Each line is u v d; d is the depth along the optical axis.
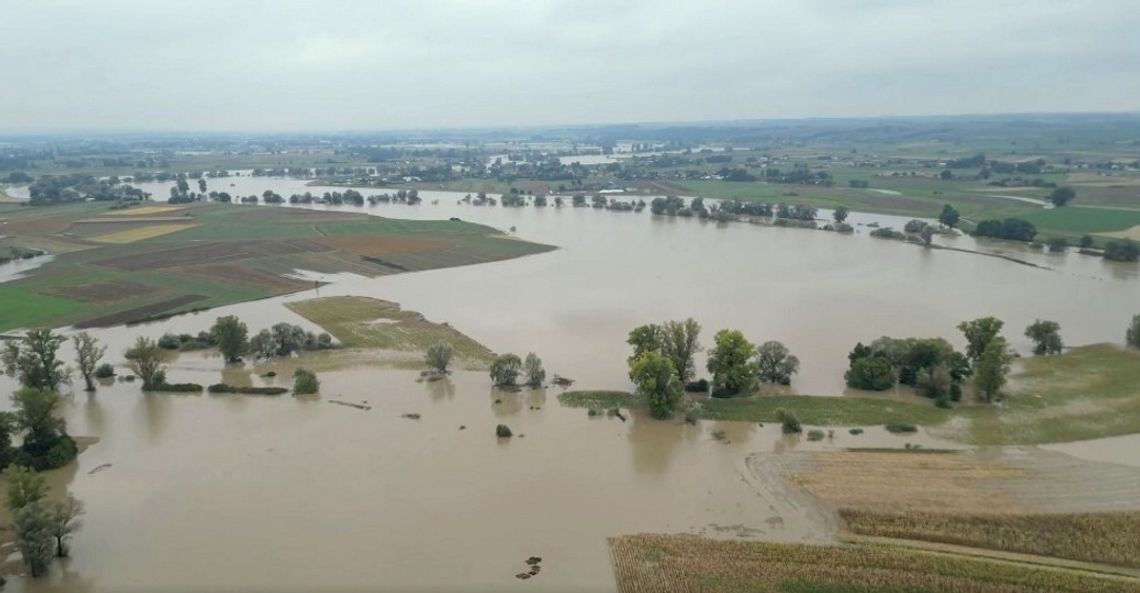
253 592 75.56
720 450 105.62
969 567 76.81
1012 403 118.88
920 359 126.56
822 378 131.88
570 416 117.31
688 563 78.62
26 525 77.25
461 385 130.50
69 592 76.00
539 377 129.00
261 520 88.31
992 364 118.44
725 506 90.62
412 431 112.44
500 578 77.12
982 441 106.75
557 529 85.88
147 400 125.69
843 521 87.00
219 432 113.00
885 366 126.38
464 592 75.06
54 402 105.06
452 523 87.12
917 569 76.88
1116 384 125.12
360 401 124.00
